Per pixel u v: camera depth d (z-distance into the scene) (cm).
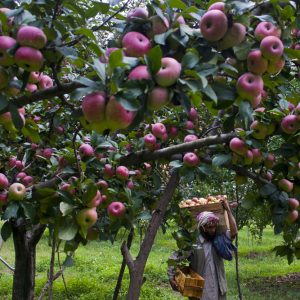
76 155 194
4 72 129
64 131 307
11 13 131
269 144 324
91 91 116
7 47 124
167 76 115
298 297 758
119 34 153
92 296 711
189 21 160
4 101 131
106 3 157
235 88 138
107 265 1001
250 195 241
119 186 241
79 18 159
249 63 134
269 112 214
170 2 132
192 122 285
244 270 984
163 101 117
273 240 1450
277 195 230
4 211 205
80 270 944
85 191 182
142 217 282
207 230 448
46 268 930
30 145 296
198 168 253
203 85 114
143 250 273
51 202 189
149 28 134
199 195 635
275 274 942
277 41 131
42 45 126
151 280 876
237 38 129
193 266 455
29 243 377
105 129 126
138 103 113
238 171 244
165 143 283
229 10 128
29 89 166
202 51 129
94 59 119
